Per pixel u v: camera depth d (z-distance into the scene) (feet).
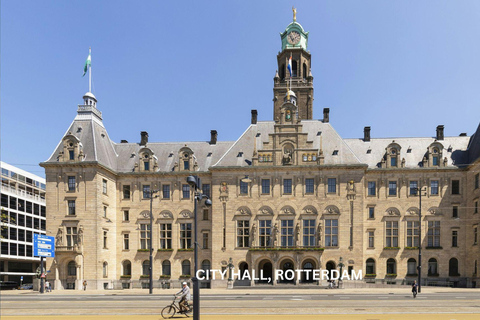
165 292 182.39
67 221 215.10
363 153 239.09
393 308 105.50
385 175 229.25
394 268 221.87
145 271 228.63
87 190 216.54
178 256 227.40
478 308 105.60
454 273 217.77
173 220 231.30
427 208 224.33
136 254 229.66
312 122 241.35
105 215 224.74
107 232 224.33
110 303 125.70
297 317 90.17
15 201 315.17
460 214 221.25
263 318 89.10
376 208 227.20
